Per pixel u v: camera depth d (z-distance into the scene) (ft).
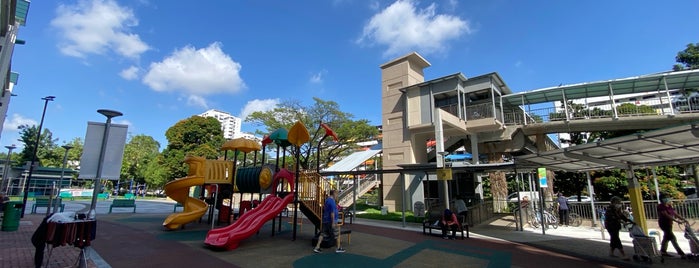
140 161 187.52
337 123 93.50
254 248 29.27
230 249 28.19
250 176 44.16
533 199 54.90
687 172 78.07
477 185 67.36
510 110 79.97
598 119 63.41
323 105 94.58
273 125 91.04
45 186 130.41
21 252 25.12
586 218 50.42
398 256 26.53
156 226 43.39
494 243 33.06
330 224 28.48
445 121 60.90
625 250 28.86
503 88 75.15
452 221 36.65
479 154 80.89
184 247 28.86
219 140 147.84
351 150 98.27
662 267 22.59
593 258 25.46
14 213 36.91
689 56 67.41
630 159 30.96
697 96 61.31
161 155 144.87
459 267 22.97
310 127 90.94
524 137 73.26
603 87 66.28
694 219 41.22
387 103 83.46
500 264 23.82
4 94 55.01
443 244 32.30
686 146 23.80
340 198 79.56
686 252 27.09
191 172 43.34
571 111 72.90
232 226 31.24
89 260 22.82
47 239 19.03
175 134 143.23
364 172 53.93
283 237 35.99
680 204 42.78
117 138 20.17
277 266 22.79
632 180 31.96
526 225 48.57
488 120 66.95
